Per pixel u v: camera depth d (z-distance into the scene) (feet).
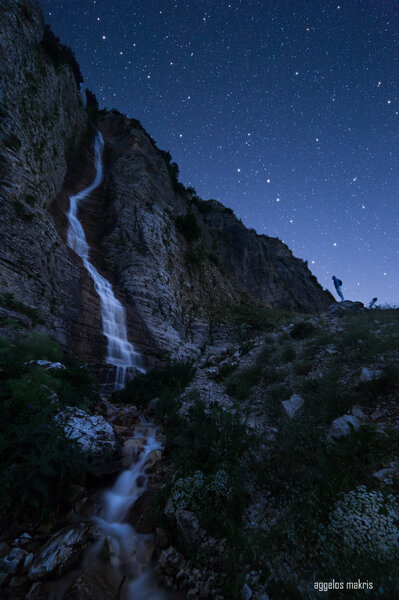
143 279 67.36
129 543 11.71
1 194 37.42
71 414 17.15
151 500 13.96
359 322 30.40
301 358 26.63
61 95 85.76
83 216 78.84
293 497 10.72
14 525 11.25
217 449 13.84
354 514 8.71
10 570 9.51
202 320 81.82
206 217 169.99
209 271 107.34
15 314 31.04
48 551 10.12
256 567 9.05
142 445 18.83
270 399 20.79
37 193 46.14
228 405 22.13
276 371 25.67
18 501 11.44
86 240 71.82
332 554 8.13
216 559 9.85
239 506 11.31
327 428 14.20
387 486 9.73
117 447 17.10
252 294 137.59
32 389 15.23
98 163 107.96
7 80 47.24
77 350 39.37
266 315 90.68
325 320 39.52
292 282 173.68
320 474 10.90
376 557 7.45
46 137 65.31
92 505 13.51
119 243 75.15
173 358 55.93
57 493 12.65
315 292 187.93
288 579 8.12
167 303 69.31
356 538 8.11
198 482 12.42
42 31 62.28
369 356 20.51
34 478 11.63
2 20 48.60
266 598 8.04
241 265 147.64
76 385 23.21
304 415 16.61
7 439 12.51
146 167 111.04
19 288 34.58
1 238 34.63
